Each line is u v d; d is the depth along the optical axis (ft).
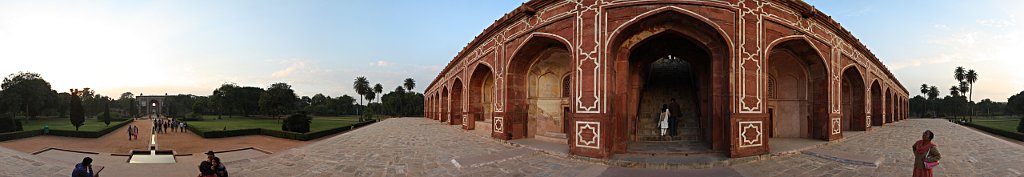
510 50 39.32
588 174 23.86
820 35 36.29
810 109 39.06
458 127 67.56
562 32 31.35
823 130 37.63
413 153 33.53
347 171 26.09
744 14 28.12
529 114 41.96
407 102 217.97
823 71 37.70
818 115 38.17
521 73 41.04
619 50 29.86
